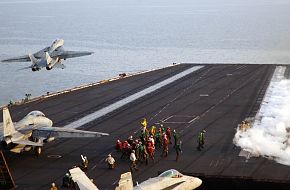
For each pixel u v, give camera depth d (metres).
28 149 61.50
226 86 98.38
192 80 105.31
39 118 64.88
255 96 89.44
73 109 85.06
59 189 52.56
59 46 108.38
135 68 189.75
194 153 62.31
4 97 146.50
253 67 116.88
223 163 58.41
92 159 61.41
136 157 59.09
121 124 75.69
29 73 183.75
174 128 73.00
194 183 51.09
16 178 55.59
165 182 49.59
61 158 61.91
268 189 51.59
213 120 76.12
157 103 87.44
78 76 175.88
